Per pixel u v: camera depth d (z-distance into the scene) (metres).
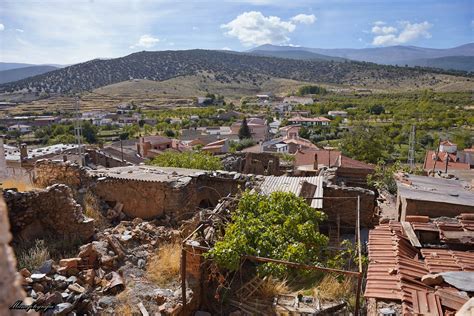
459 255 7.38
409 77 180.12
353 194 14.97
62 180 15.46
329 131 83.81
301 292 9.94
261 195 11.96
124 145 61.56
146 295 8.88
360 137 53.22
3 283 1.68
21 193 10.91
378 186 21.50
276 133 89.00
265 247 9.36
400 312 5.62
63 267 9.25
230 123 107.81
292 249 9.27
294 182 15.52
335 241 13.88
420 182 13.75
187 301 8.81
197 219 11.75
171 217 14.04
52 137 65.69
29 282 8.28
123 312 8.30
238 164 26.89
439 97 112.38
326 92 169.12
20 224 10.88
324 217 11.91
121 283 9.25
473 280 6.16
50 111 106.31
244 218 10.45
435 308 5.51
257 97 172.88
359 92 164.25
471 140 57.12
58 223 11.41
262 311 9.22
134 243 11.48
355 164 30.02
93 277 9.38
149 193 14.30
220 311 9.48
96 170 16.52
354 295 9.71
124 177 14.76
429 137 61.84
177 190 13.97
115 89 156.00
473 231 8.31
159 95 156.75
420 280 6.48
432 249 7.74
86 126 71.62
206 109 131.88
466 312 3.88
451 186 13.31
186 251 9.04
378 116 95.25
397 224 8.91
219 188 16.16
